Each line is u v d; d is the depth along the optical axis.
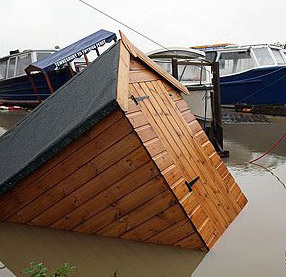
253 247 4.20
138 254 4.05
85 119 3.84
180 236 4.00
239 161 8.16
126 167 3.91
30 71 10.50
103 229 4.31
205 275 3.70
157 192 3.86
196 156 4.76
